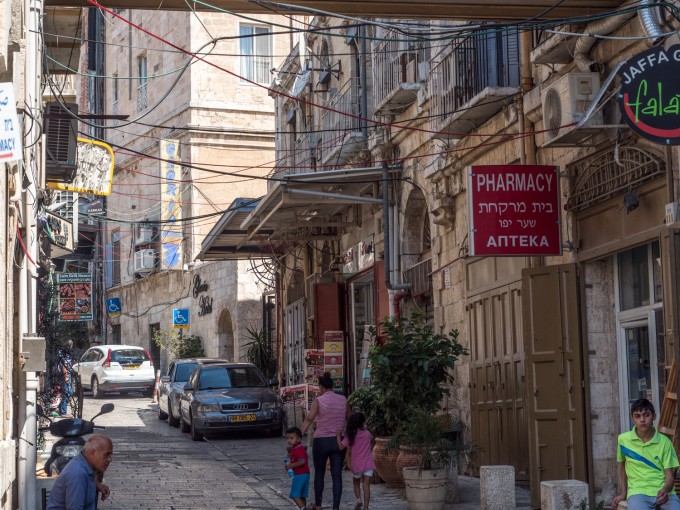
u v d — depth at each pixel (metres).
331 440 12.98
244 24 41.72
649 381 12.09
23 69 9.73
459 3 12.12
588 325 12.92
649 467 8.56
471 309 16.64
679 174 10.55
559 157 13.41
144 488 15.36
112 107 47.88
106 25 48.78
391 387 14.62
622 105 9.69
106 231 48.41
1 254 8.62
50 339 20.06
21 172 10.09
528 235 12.91
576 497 10.59
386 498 14.28
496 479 12.23
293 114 29.22
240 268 35.59
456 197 17.28
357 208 23.20
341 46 24.23
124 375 36.72
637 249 12.29
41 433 17.92
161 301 43.47
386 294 20.44
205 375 24.95
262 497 14.76
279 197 20.39
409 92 18.42
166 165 40.88
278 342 30.59
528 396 12.98
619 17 11.55
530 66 14.16
